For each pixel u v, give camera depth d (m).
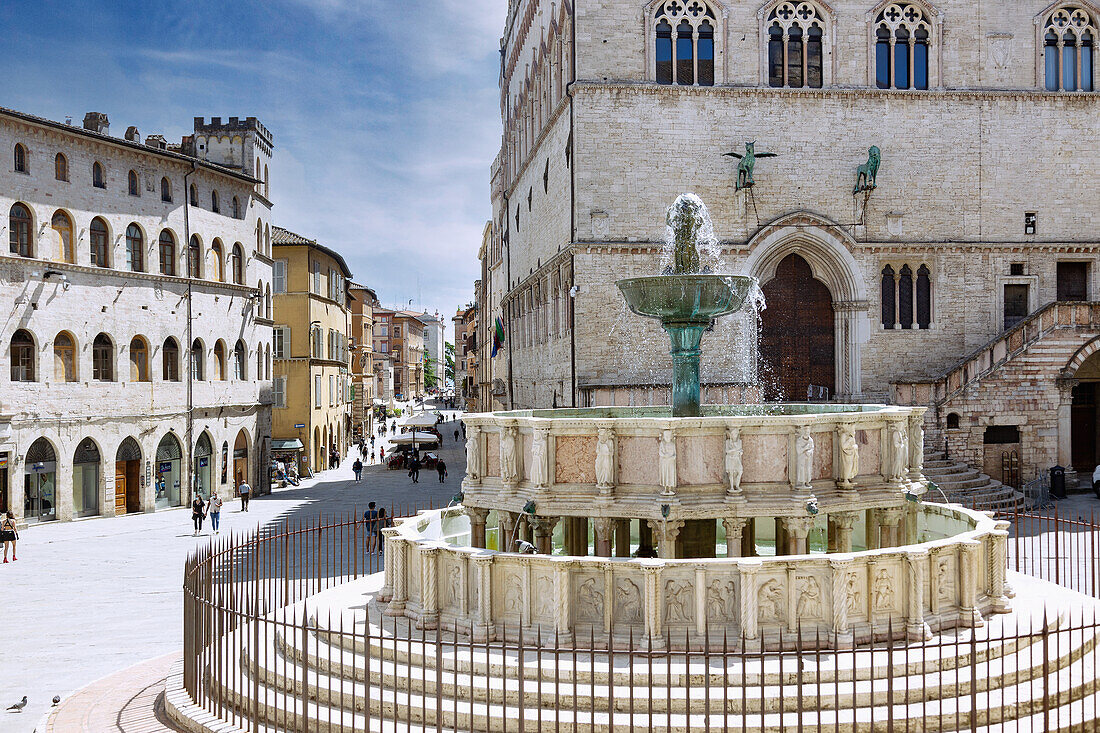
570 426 17.48
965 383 43.41
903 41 47.12
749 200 45.75
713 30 45.78
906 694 12.98
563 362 48.22
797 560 14.70
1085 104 47.50
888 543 18.66
